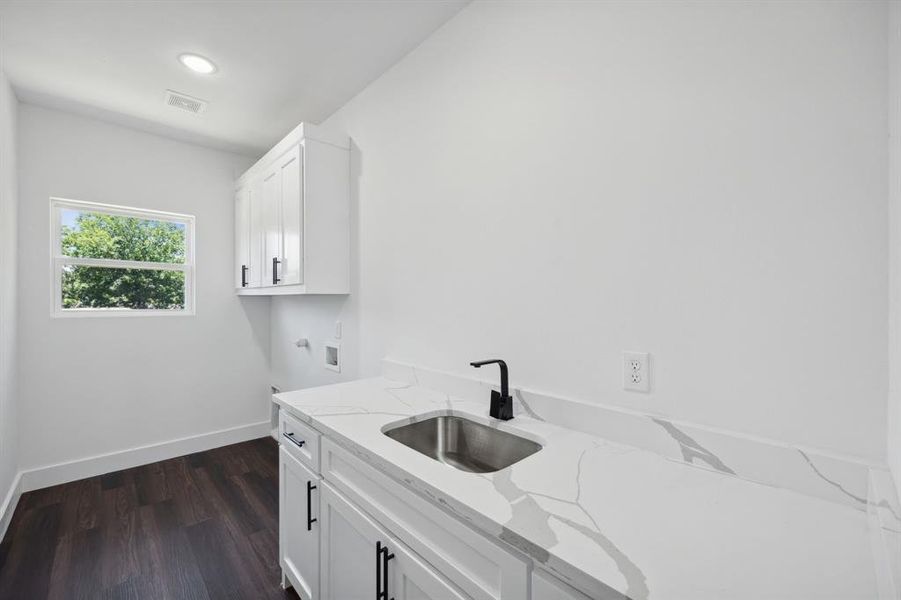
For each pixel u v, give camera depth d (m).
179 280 3.16
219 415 3.29
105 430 2.80
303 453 1.50
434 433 1.48
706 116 1.03
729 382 0.99
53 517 2.21
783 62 0.91
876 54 0.81
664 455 1.08
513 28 1.49
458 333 1.71
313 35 1.86
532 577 0.72
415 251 1.93
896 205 0.73
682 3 1.07
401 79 2.03
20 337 2.47
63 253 2.70
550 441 1.18
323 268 2.27
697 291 1.04
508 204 1.51
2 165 2.04
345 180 2.37
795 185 0.90
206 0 1.64
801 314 0.89
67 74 2.17
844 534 0.72
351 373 2.40
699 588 0.59
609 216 1.21
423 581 0.95
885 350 0.80
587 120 1.27
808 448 0.88
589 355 1.26
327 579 1.36
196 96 2.40
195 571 1.79
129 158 2.85
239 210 3.21
